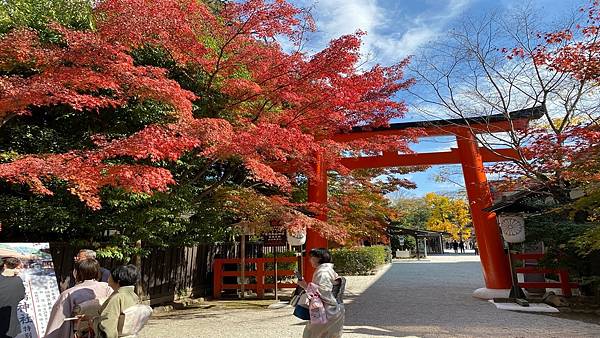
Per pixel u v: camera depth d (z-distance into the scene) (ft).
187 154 27.32
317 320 12.50
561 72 26.20
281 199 31.65
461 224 149.28
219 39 27.35
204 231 33.58
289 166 32.76
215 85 29.35
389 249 93.56
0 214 21.76
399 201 140.87
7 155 18.28
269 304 33.60
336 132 35.94
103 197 22.35
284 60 26.91
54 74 17.72
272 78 27.43
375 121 34.30
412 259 111.04
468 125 33.65
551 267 29.55
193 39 24.89
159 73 19.69
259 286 37.78
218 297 38.86
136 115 25.88
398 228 106.93
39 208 21.66
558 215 32.19
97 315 11.32
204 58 27.30
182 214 30.32
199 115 29.94
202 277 41.45
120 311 10.62
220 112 29.91
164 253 34.78
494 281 33.30
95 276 13.21
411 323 23.29
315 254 13.92
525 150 26.73
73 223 23.63
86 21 24.82
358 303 31.81
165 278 34.65
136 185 15.98
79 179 15.57
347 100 28.68
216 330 22.71
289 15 24.62
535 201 34.04
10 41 18.29
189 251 39.19
